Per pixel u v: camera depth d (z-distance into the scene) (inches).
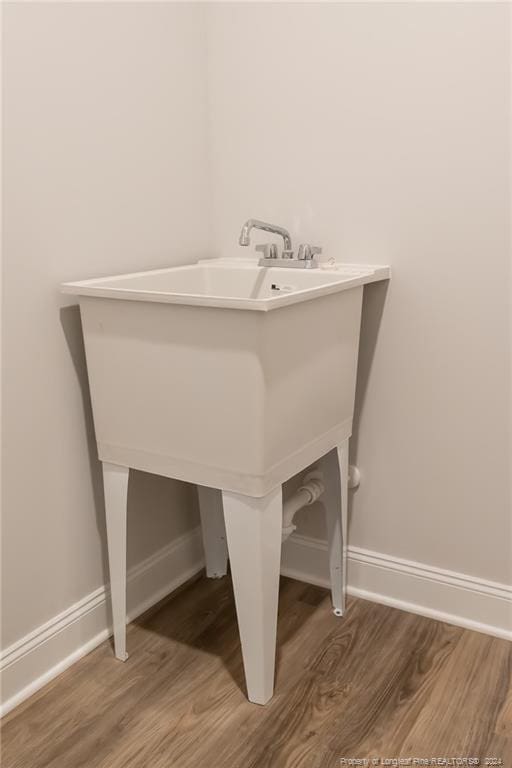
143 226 70.9
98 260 66.0
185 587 80.6
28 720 60.2
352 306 64.8
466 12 61.5
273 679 62.6
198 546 83.7
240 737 57.9
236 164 77.2
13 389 59.3
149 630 72.7
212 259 80.2
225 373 53.7
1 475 59.4
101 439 63.5
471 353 67.5
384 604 76.9
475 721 59.1
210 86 77.0
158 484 76.5
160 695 63.0
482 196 63.9
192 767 55.0
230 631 72.4
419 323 69.5
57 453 64.2
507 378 66.2
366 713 60.2
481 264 65.2
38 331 60.9
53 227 61.0
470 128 63.2
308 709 60.7
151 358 57.4
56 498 64.7
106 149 65.3
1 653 61.0
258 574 57.2
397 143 67.0
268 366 52.9
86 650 69.1
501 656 67.6
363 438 75.3
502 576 70.4
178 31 72.1
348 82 68.4
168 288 70.9
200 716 60.2
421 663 66.6
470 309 66.6
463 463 70.2
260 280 72.4
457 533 72.0
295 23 70.2
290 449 58.7
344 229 71.8
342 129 69.7
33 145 58.2
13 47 55.4
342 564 73.6
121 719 60.1
